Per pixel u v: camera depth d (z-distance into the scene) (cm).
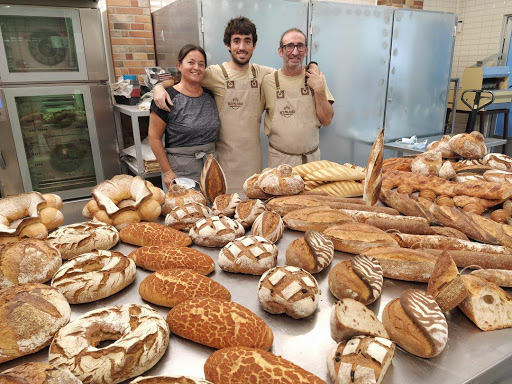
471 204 117
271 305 73
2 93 225
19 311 65
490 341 66
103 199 113
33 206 103
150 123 204
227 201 117
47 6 225
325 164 142
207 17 225
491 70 417
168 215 111
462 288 70
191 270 81
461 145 154
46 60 235
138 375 60
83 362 57
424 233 100
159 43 308
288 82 219
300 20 260
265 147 274
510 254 89
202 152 208
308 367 61
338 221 105
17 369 52
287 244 103
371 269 79
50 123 246
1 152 234
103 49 249
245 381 53
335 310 64
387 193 126
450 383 57
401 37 309
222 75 211
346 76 294
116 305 75
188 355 64
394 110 329
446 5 489
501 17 460
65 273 79
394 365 61
